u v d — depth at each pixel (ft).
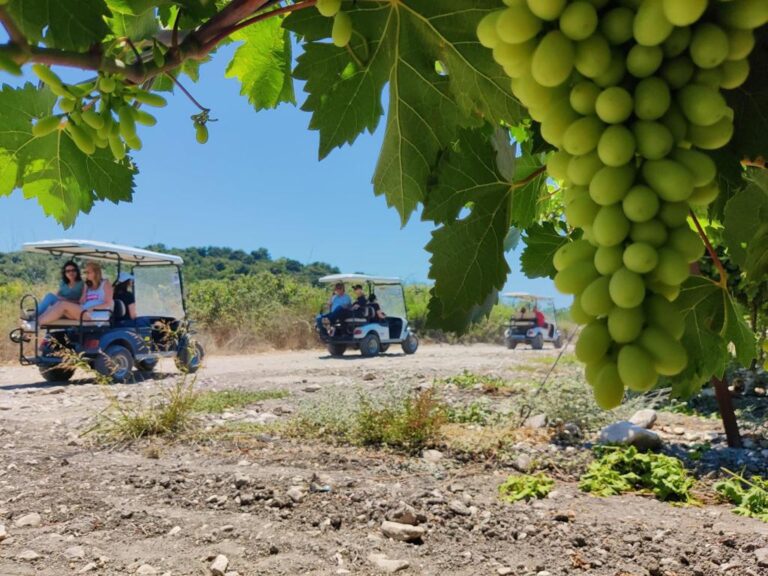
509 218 5.14
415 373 43.32
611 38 2.53
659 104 2.47
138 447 22.53
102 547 13.91
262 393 33.73
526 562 13.50
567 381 29.19
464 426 25.93
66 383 39.42
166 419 24.66
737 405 30.25
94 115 4.59
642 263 2.38
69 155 5.72
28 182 5.70
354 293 76.48
